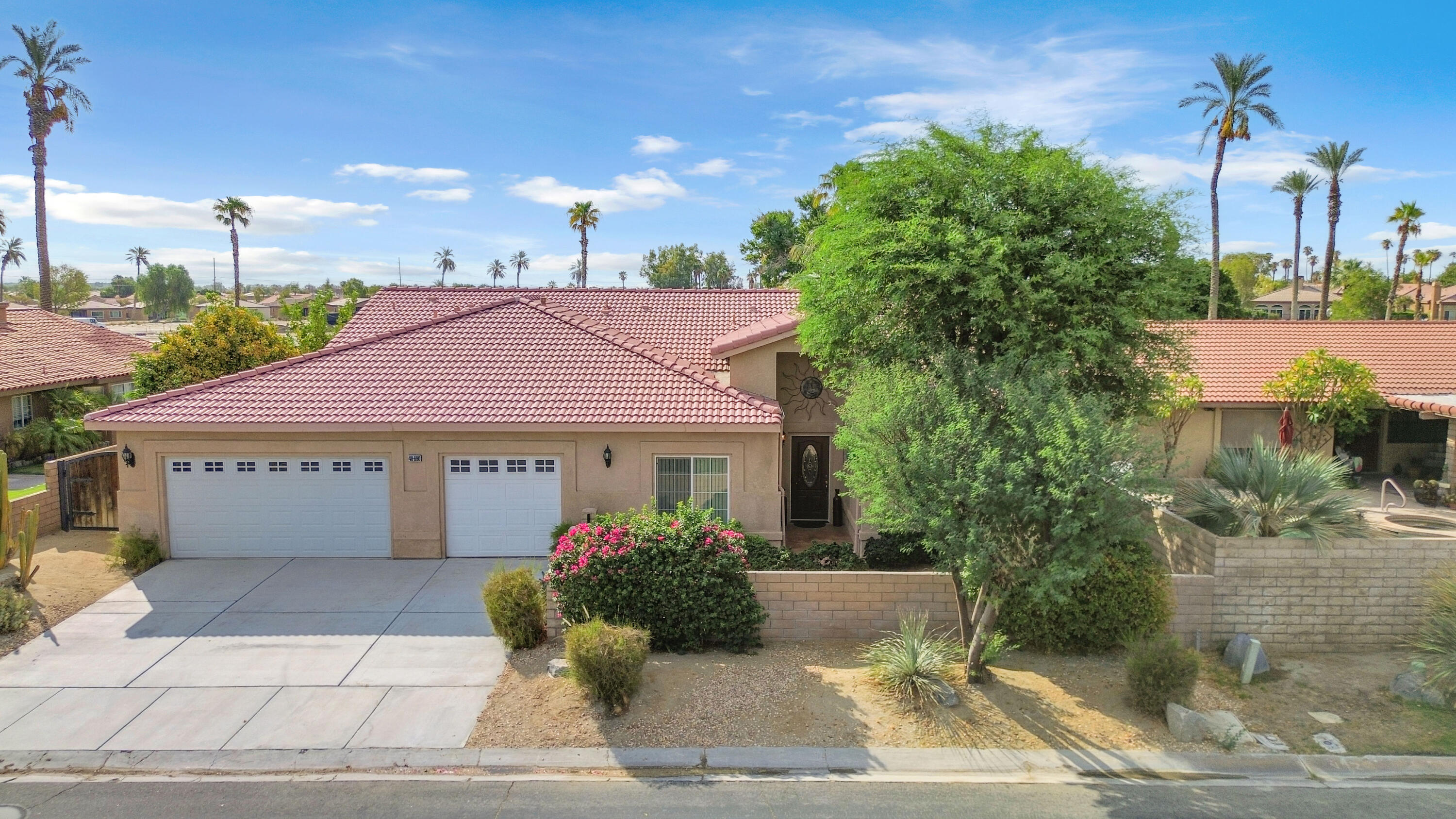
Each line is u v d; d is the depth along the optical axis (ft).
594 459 53.98
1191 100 133.80
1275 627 38.86
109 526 58.80
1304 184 166.71
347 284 318.65
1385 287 212.84
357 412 52.54
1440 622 34.30
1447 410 70.28
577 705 32.53
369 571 51.08
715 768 28.91
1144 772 28.84
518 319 65.36
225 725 31.71
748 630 37.96
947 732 30.94
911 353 45.88
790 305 83.71
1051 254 44.16
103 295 579.07
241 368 80.59
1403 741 30.60
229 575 50.29
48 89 146.92
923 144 47.52
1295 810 26.45
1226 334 90.58
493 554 54.44
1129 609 36.99
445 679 35.50
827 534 62.54
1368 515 66.69
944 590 39.14
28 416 93.04
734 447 54.08
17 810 26.22
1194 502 44.37
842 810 26.25
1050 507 29.55
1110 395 46.55
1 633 40.22
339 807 26.45
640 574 37.68
